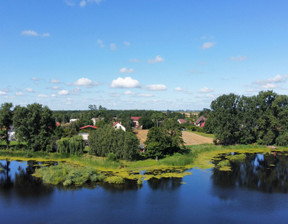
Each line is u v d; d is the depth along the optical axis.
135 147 61.44
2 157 67.19
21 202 36.00
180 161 58.50
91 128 119.69
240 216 31.92
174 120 69.88
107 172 51.28
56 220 30.48
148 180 46.16
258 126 89.25
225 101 87.31
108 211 32.94
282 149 82.00
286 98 86.62
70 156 66.62
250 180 47.09
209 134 122.62
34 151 71.38
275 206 35.16
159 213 32.44
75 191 40.44
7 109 75.25
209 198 37.78
